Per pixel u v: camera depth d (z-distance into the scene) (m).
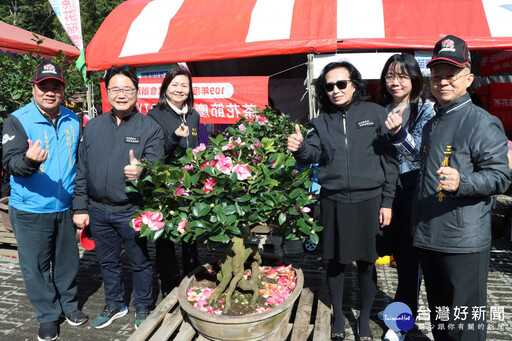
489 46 4.60
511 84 7.55
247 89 5.29
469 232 1.92
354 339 2.79
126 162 2.71
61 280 3.04
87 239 2.96
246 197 2.31
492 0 4.93
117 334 2.93
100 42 6.21
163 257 3.18
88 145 2.76
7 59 5.00
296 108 7.80
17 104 5.02
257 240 4.36
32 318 3.19
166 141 2.97
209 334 2.33
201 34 5.67
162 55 5.66
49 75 2.57
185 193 2.26
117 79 2.63
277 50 5.07
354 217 2.47
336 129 2.48
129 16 6.43
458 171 1.91
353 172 2.42
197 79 5.48
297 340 2.29
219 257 4.43
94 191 2.75
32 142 2.40
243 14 5.61
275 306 2.37
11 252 4.45
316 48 4.91
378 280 3.75
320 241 4.55
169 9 6.29
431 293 2.20
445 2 4.94
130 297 3.51
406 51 4.95
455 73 1.93
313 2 5.32
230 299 2.42
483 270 1.97
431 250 2.05
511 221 4.61
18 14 28.28
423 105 2.57
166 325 2.47
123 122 2.75
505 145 1.85
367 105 2.47
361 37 4.83
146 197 2.53
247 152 2.62
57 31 26.14
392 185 2.44
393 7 5.02
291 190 2.56
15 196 2.75
